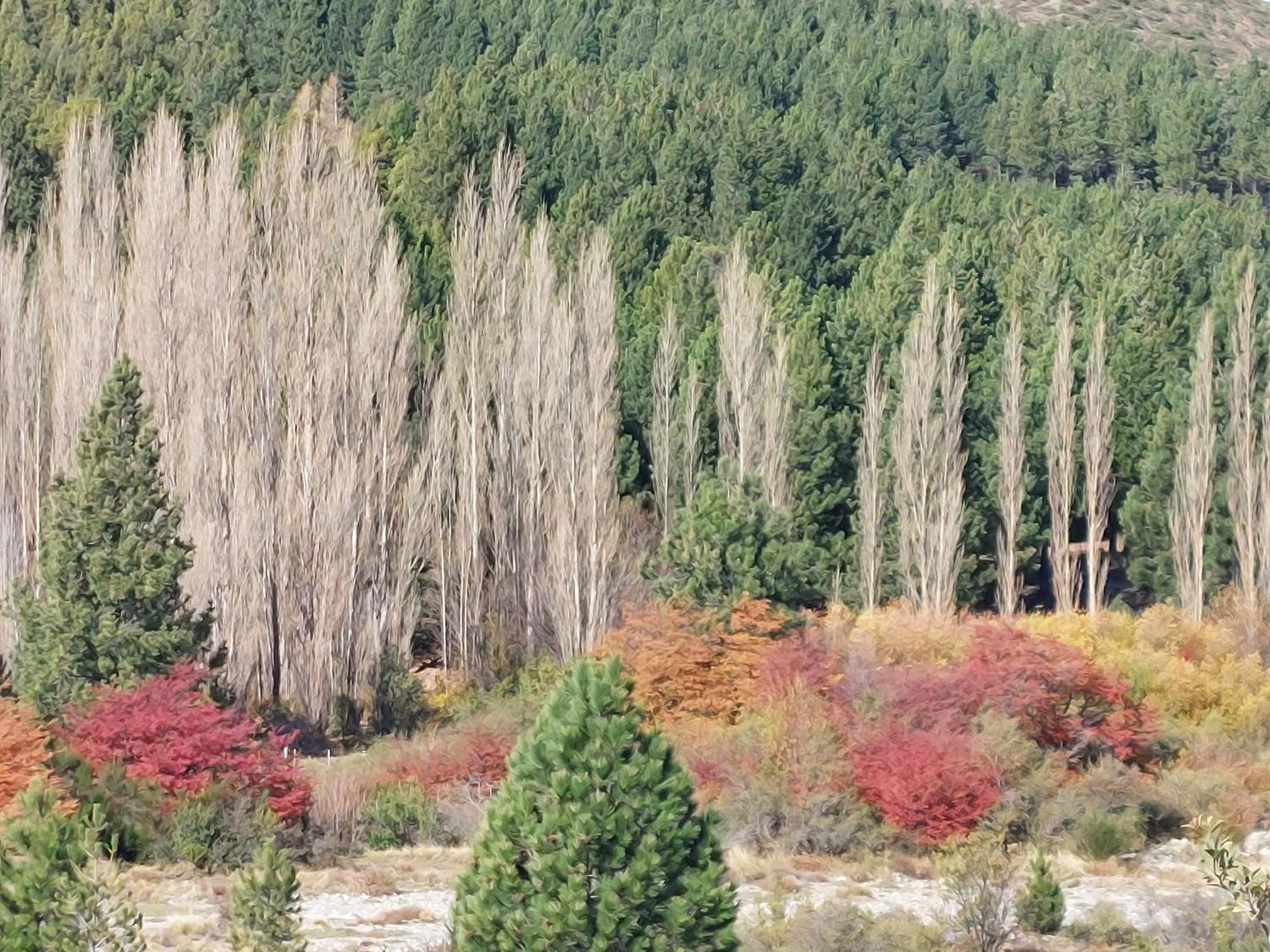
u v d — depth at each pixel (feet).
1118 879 101.30
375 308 162.71
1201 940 82.53
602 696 61.16
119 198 189.98
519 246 189.78
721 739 116.78
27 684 126.11
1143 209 268.41
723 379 200.95
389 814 112.27
